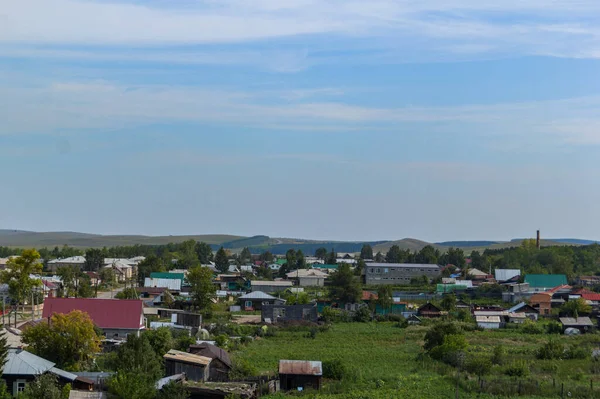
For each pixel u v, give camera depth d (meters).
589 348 85.25
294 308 120.19
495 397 56.88
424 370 70.44
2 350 54.38
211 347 69.81
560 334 106.00
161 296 137.88
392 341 95.81
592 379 65.31
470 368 69.75
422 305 133.88
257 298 136.88
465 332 106.81
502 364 73.38
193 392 54.41
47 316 89.38
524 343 93.94
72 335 66.31
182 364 62.19
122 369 54.12
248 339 93.50
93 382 55.41
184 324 100.25
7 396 48.69
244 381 61.53
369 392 58.00
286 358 78.50
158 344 74.12
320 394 58.09
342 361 74.44
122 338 88.06
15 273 106.62
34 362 56.53
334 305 138.12
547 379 64.44
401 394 57.38
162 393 51.25
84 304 90.38
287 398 56.00
